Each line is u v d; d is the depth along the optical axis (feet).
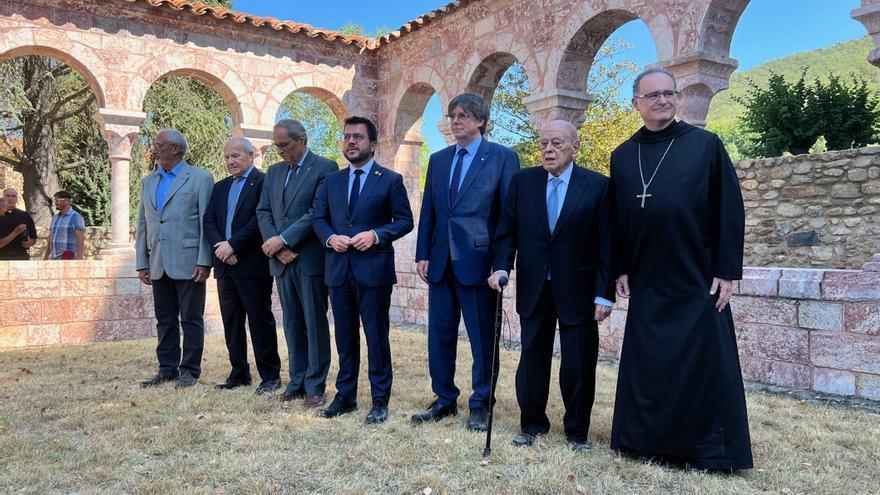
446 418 12.71
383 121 37.55
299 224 13.79
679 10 23.00
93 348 21.94
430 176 12.91
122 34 29.86
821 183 25.80
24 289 22.29
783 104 36.06
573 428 11.05
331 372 17.57
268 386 15.33
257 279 15.30
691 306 9.77
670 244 9.87
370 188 13.10
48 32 28.04
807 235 26.21
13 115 43.62
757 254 27.81
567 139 10.83
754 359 15.81
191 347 16.15
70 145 51.26
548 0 27.94
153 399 14.14
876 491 9.05
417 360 19.34
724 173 9.82
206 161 50.90
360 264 12.76
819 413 13.11
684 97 22.94
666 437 9.80
